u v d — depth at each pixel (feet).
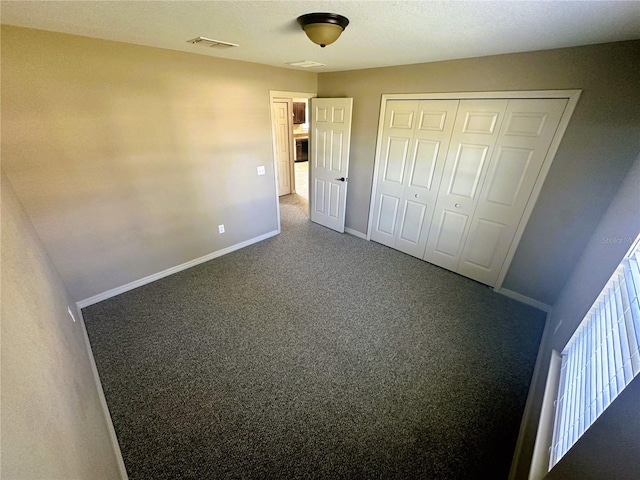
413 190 11.06
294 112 28.19
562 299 7.50
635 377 2.43
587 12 4.35
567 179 7.47
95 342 7.27
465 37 6.00
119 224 8.66
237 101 10.27
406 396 6.05
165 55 8.14
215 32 6.18
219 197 11.02
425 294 9.50
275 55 8.69
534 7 4.23
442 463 4.89
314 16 4.83
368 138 11.78
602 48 6.28
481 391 6.19
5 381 1.98
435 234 10.93
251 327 7.91
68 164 7.30
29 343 2.95
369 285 9.96
